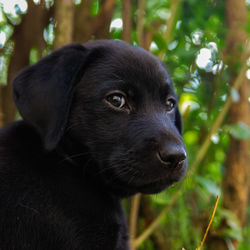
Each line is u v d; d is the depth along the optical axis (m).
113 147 0.67
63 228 0.65
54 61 0.67
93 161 0.67
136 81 0.67
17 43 0.83
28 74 0.67
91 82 0.67
